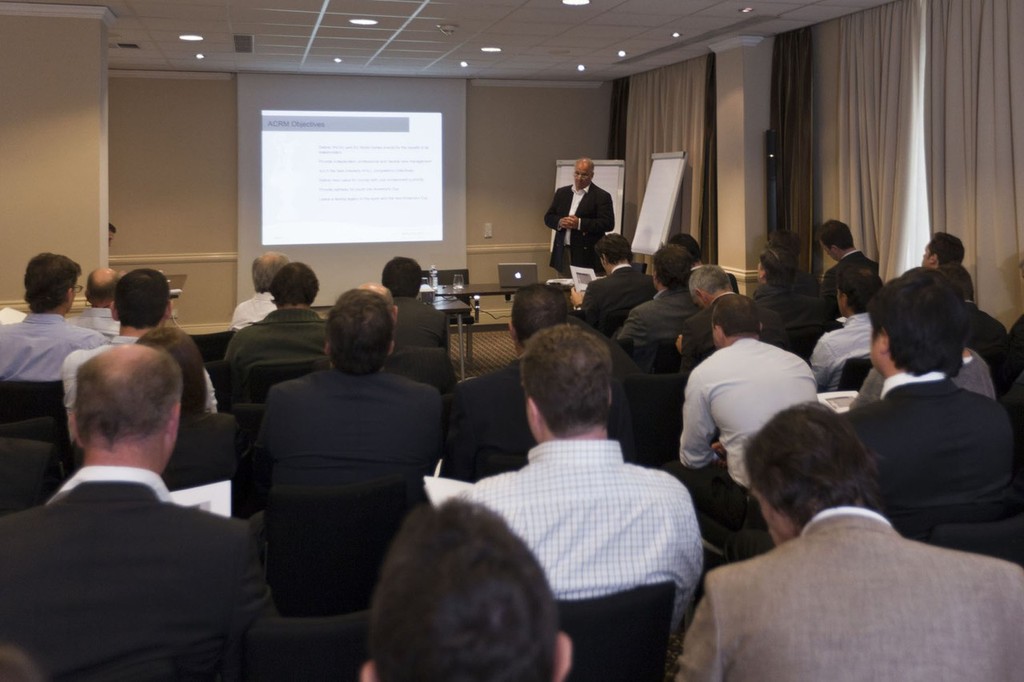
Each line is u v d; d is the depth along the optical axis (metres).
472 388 2.38
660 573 1.51
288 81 8.86
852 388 3.31
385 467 2.30
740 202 7.42
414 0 5.45
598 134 10.02
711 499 2.74
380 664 0.61
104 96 5.94
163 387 1.41
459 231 9.52
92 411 1.36
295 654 1.33
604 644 1.40
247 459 2.74
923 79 5.89
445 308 6.56
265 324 3.75
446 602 0.60
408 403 2.32
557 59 8.07
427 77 9.23
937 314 1.81
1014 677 1.10
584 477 1.50
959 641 1.08
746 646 1.12
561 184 9.55
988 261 5.38
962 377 2.50
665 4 5.68
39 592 1.25
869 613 1.09
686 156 8.32
